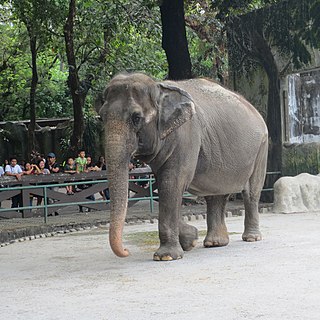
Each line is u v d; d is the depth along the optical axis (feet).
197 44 102.68
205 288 29.48
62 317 25.64
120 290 29.91
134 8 81.30
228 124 39.86
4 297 29.78
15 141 107.34
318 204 61.36
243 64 71.61
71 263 38.27
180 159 36.94
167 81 38.88
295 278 30.76
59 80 129.70
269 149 68.80
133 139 34.50
